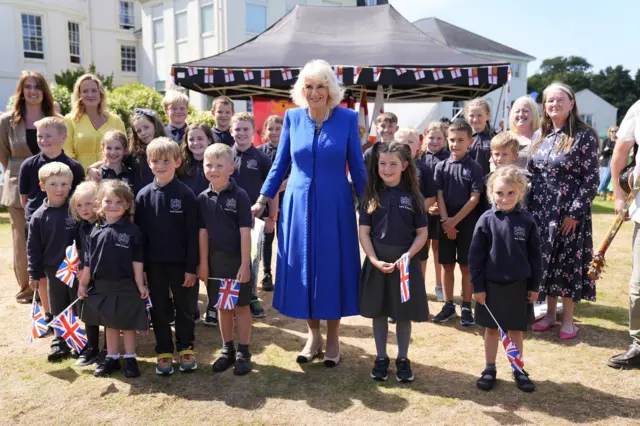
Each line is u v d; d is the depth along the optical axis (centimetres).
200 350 372
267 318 446
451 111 2505
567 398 298
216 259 331
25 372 332
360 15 884
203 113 1371
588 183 373
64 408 286
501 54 2939
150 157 323
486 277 312
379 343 327
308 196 324
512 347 302
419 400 296
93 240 323
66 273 327
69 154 459
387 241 318
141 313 320
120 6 2583
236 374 329
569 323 395
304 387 313
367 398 299
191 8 2052
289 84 723
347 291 327
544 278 389
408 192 319
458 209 415
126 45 2619
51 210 351
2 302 474
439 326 422
